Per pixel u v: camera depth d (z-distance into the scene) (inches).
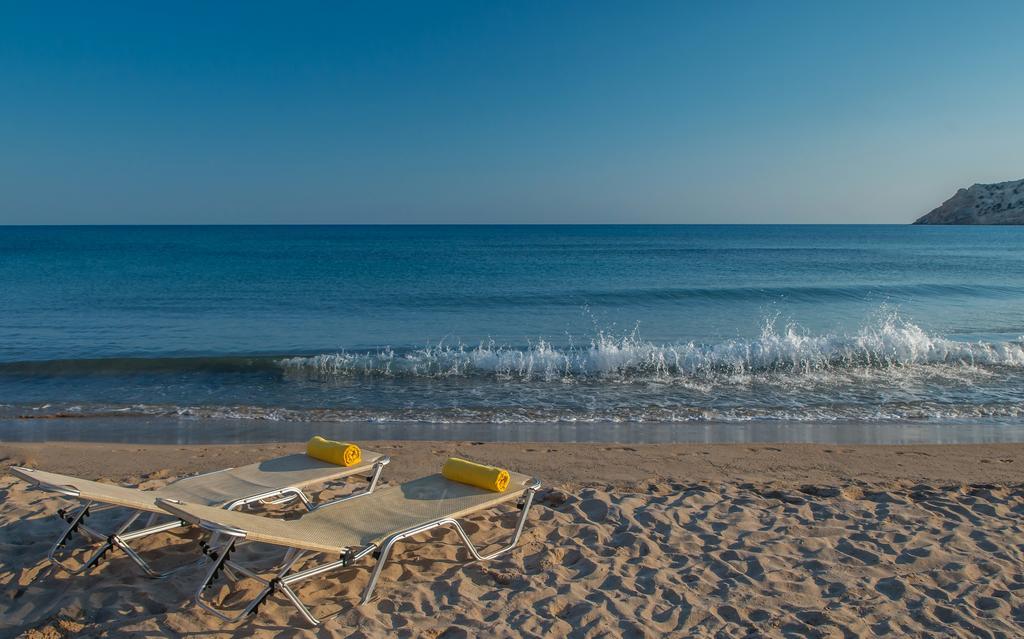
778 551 175.0
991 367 464.8
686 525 194.1
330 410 364.2
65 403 377.4
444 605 146.0
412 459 267.6
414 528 150.8
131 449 285.3
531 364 460.1
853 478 245.4
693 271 1480.1
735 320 755.4
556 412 360.8
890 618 140.0
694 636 134.0
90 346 577.9
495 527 191.3
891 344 502.9
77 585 151.9
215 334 645.9
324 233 5142.7
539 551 174.9
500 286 1117.7
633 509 206.2
